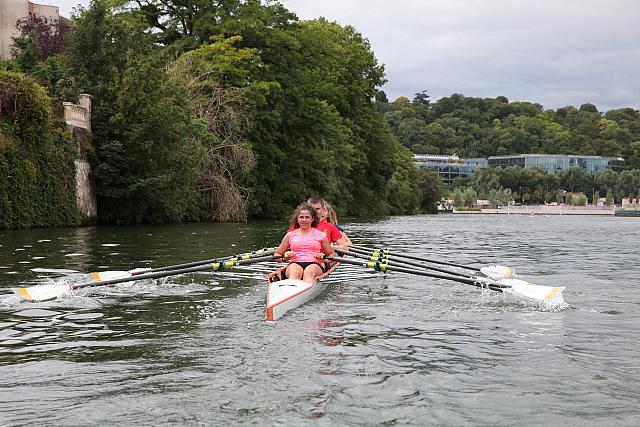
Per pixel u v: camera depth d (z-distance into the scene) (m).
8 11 44.12
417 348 6.09
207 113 35.78
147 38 32.28
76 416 4.25
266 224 32.94
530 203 185.62
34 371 5.25
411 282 10.98
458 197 158.75
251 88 39.34
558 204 174.88
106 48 29.81
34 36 29.69
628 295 9.66
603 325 7.30
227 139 36.25
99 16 30.06
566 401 4.64
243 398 4.60
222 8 41.72
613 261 15.66
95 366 5.40
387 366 5.44
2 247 15.75
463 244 21.89
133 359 5.61
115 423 4.13
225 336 6.52
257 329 6.88
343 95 57.19
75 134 26.94
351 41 65.56
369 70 67.00
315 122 46.03
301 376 5.12
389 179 74.69
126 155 28.95
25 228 23.75
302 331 6.79
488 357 5.80
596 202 175.25
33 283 9.84
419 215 87.31
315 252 10.34
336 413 4.33
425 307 8.41
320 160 47.59
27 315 7.59
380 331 6.84
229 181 36.66
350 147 56.22
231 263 9.86
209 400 4.55
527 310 8.25
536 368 5.46
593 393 4.82
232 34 41.12
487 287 9.34
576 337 6.65
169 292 9.38
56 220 25.55
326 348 6.04
